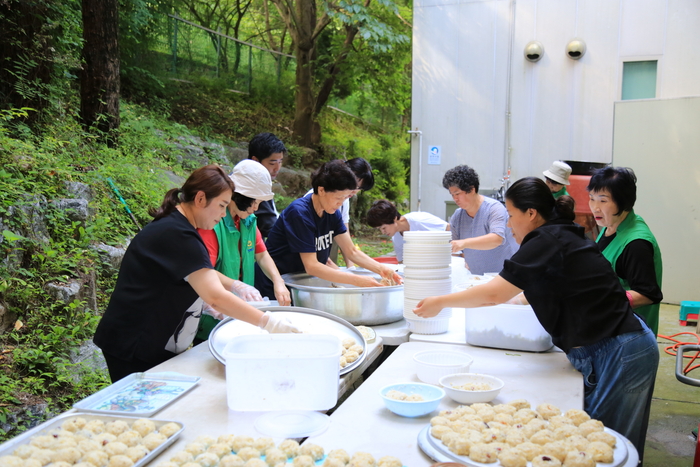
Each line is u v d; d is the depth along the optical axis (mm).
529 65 6887
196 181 1941
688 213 5996
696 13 6281
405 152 16141
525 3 6816
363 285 2666
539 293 1932
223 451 1330
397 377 1906
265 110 12930
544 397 1735
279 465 1268
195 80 11914
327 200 2791
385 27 11219
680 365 2027
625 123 6199
